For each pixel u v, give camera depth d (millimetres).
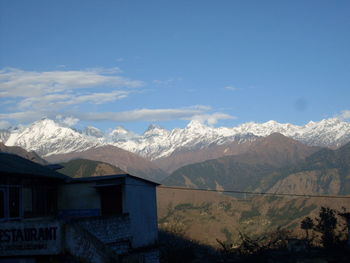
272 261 49719
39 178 32094
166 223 134500
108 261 25812
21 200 30203
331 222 63531
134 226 32938
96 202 33406
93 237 25406
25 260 24266
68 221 24672
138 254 31797
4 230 24359
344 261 46188
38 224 24203
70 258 23969
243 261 51406
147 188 35281
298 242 57906
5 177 28984
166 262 50406
